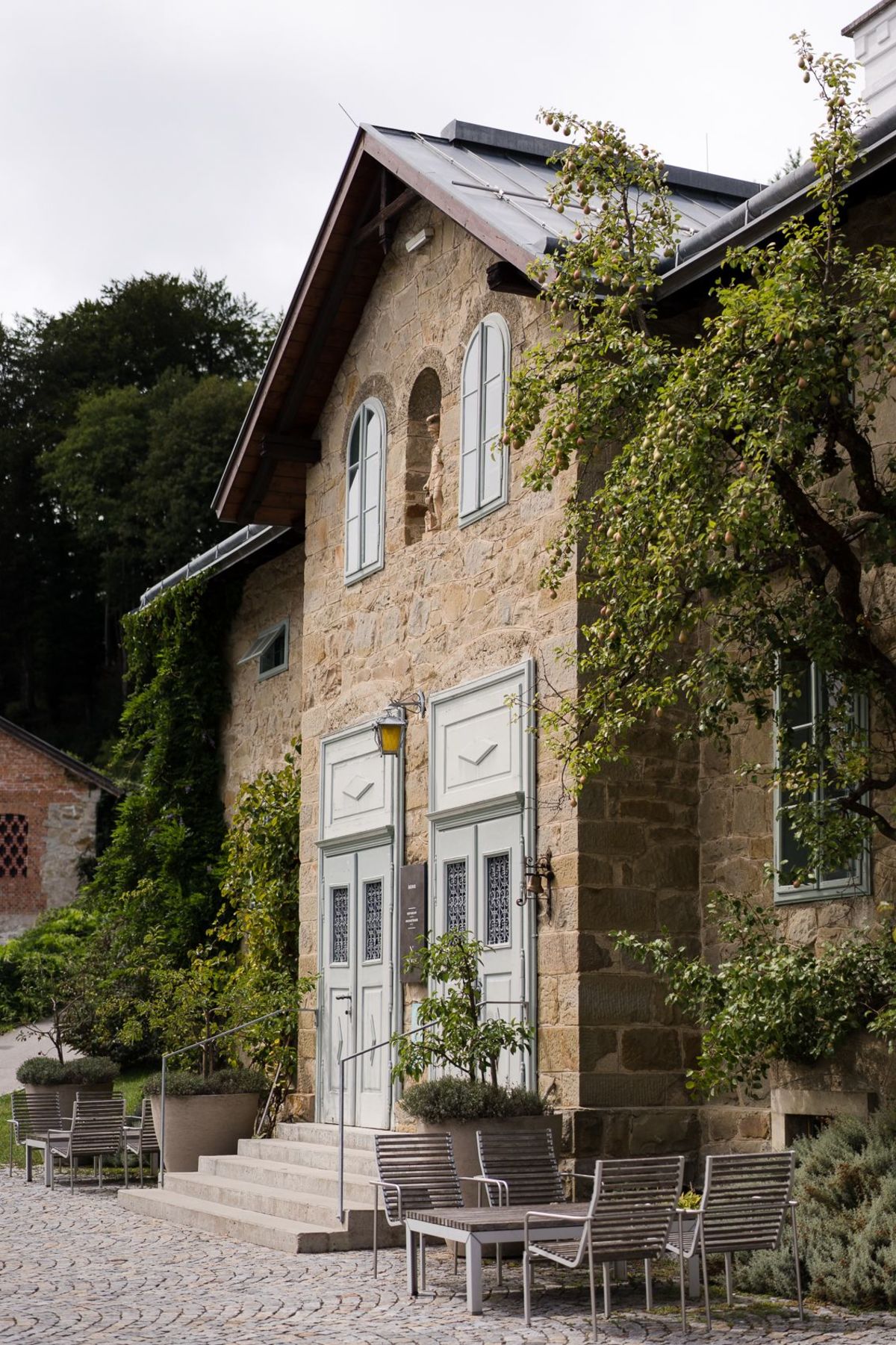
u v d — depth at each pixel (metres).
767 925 10.48
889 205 10.44
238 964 19.05
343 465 16.03
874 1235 8.73
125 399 47.72
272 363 16.22
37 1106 16.94
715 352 8.89
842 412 9.19
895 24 13.25
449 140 15.05
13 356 53.69
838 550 9.31
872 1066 10.05
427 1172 10.34
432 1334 8.15
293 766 18.06
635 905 11.65
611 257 10.33
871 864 10.24
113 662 52.28
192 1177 14.17
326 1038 15.25
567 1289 9.56
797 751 9.58
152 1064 21.88
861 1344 7.68
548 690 12.03
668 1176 8.51
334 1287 9.70
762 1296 9.15
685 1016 11.70
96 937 21.11
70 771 36.53
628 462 9.86
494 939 12.50
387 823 14.40
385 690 14.70
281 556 19.62
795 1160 9.36
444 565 13.84
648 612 9.64
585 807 11.59
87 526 47.31
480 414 13.42
